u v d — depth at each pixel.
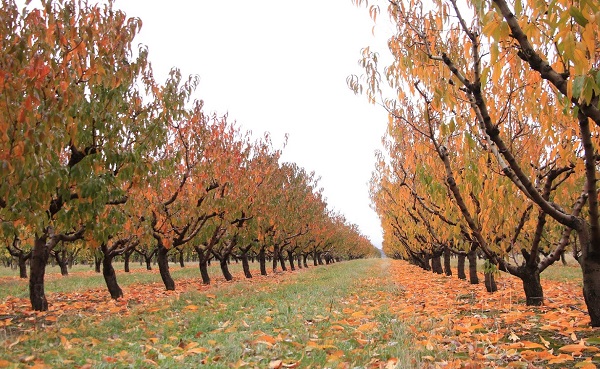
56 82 6.29
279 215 22.62
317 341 5.56
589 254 5.61
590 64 3.37
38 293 9.33
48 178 6.29
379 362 4.39
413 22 5.64
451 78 5.49
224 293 12.44
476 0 3.34
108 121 7.79
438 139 7.65
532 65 3.45
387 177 13.47
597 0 2.78
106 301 11.38
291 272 29.00
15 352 4.90
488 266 7.87
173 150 13.49
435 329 6.00
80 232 9.59
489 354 4.57
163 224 12.77
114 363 4.41
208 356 4.81
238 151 17.17
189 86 10.42
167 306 9.35
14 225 7.32
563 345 5.10
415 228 13.00
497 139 4.57
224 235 19.42
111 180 7.73
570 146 6.23
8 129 5.45
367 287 13.71
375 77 5.83
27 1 5.89
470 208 7.33
